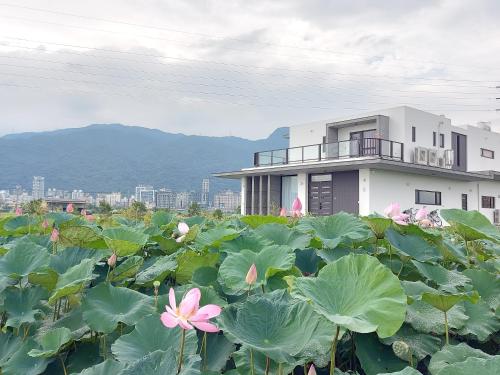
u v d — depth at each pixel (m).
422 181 21.14
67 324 1.88
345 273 1.44
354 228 2.59
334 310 1.35
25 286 2.15
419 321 1.69
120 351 1.48
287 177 22.55
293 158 22.00
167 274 2.23
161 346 1.52
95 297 1.82
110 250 2.40
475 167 26.48
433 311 1.78
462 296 1.49
